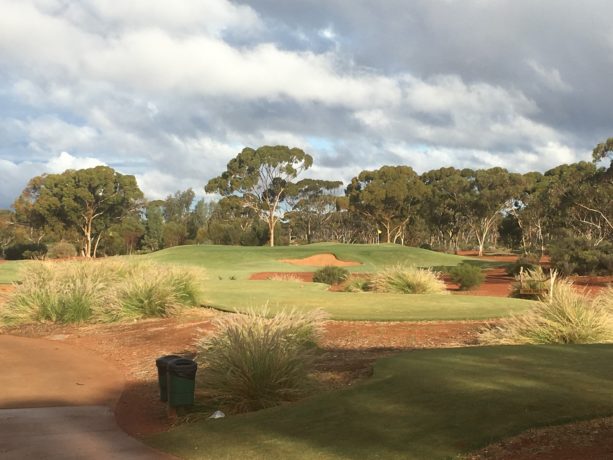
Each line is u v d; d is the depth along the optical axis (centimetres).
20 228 9394
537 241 8294
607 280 3130
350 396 746
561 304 1159
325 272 3056
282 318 1092
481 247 8194
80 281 1922
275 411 742
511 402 655
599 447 530
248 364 828
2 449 651
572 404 637
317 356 1030
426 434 595
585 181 5694
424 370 830
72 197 7756
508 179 7875
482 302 1759
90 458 617
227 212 9719
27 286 1862
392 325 1377
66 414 820
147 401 893
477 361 877
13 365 1173
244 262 4819
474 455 541
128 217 9062
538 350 951
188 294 1791
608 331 1119
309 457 573
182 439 670
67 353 1303
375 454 560
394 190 8306
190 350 1208
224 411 801
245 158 8631
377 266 4634
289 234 10919
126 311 1662
